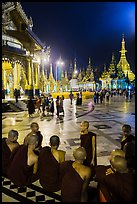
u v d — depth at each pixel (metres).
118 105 28.56
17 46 27.80
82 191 4.01
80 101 29.17
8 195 4.92
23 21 27.45
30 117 17.58
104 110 22.36
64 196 4.06
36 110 23.38
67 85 76.25
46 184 5.01
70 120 15.69
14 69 33.94
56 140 5.02
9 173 5.31
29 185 5.36
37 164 5.32
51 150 5.10
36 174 5.45
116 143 8.90
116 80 76.31
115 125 13.31
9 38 26.42
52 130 11.95
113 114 18.92
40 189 5.17
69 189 4.00
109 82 76.69
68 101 38.16
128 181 3.69
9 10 24.83
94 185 5.22
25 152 5.22
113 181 3.71
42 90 55.66
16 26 28.28
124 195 3.61
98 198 4.20
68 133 11.12
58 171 5.01
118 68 80.44
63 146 8.59
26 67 28.53
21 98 28.41
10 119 16.45
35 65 34.53
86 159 5.64
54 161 4.96
